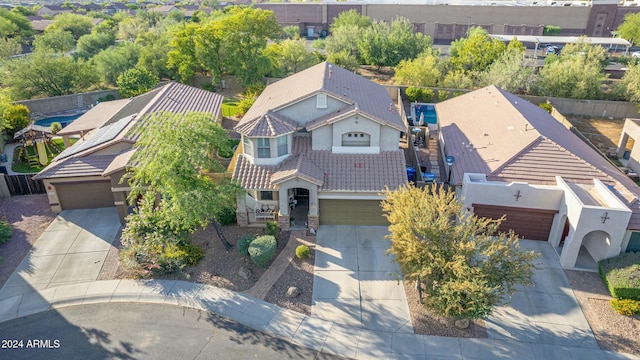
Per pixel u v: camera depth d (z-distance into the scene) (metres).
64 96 49.91
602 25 86.69
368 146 27.42
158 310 20.20
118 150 28.86
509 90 50.62
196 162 21.59
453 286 16.81
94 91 51.47
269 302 20.70
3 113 37.28
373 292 21.20
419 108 47.91
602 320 19.34
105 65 57.78
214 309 20.27
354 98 28.84
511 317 19.62
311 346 18.31
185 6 158.00
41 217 27.59
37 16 116.12
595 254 22.84
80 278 22.23
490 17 88.56
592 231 22.22
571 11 86.38
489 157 26.95
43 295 21.09
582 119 47.50
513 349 18.03
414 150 31.59
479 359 17.59
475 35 60.22
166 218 22.45
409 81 53.28
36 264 23.25
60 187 27.67
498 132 29.62
